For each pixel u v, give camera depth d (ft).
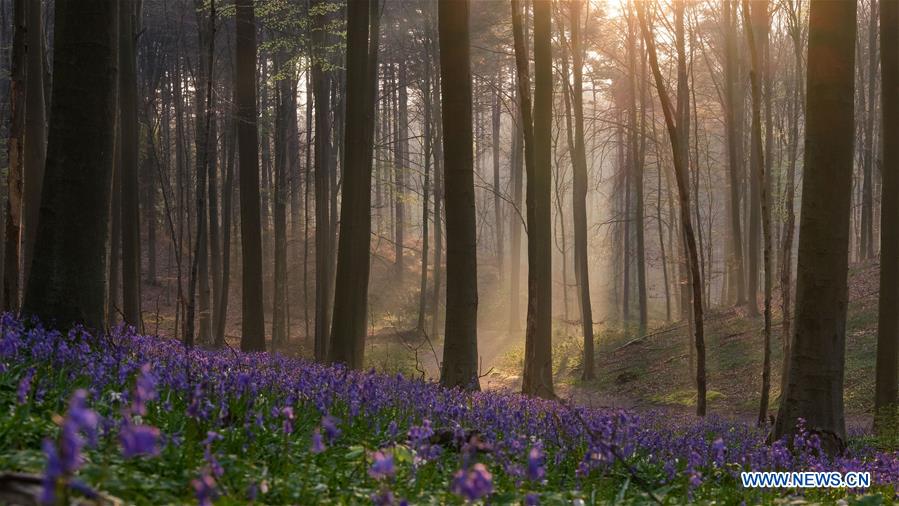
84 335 30.83
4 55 116.06
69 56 34.40
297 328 144.77
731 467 25.50
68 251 33.91
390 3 152.35
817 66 37.55
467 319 51.42
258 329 80.48
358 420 23.08
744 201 146.72
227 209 114.83
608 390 96.48
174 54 148.36
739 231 120.98
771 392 80.74
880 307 56.49
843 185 37.50
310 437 20.77
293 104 151.53
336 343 63.52
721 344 103.91
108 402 19.40
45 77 71.00
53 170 34.17
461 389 49.06
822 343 37.37
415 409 27.40
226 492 14.40
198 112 99.40
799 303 38.09
